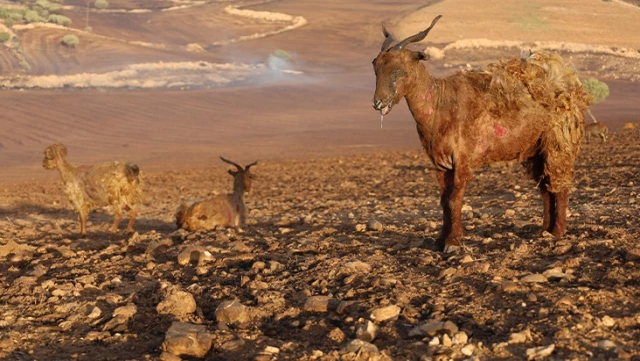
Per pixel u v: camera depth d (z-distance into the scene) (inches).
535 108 338.0
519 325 240.1
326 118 2770.7
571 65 354.3
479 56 5044.3
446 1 7337.6
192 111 2940.5
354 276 310.2
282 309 282.4
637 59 4970.5
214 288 318.3
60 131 2453.2
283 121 2709.2
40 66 5044.3
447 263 324.2
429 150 339.0
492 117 334.0
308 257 366.3
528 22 6343.5
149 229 579.2
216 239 450.3
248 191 537.6
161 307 288.7
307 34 6614.2
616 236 359.9
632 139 1380.4
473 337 237.6
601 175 812.6
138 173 548.4
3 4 7795.3
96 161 1850.4
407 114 2824.8
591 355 213.8
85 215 532.4
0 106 2802.7
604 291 262.7
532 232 394.9
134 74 4453.7
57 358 249.6
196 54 5723.4
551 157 350.3
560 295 263.7
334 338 246.5
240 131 2469.2
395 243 392.5
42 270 379.2
